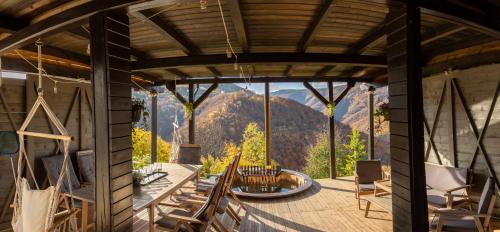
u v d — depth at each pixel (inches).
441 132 243.0
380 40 178.7
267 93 343.6
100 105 100.7
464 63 213.0
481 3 115.9
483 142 208.2
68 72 228.2
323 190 281.7
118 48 106.8
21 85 205.0
